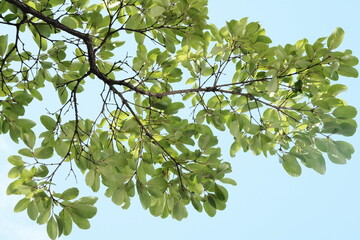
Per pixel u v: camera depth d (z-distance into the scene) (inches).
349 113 139.6
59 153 144.6
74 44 155.8
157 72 162.7
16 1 140.6
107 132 152.6
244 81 155.2
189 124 160.7
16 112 149.5
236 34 140.0
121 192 139.6
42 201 137.6
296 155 142.3
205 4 147.3
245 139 151.0
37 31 152.5
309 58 142.6
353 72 141.6
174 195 150.8
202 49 161.9
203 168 148.6
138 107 156.3
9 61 159.3
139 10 152.7
